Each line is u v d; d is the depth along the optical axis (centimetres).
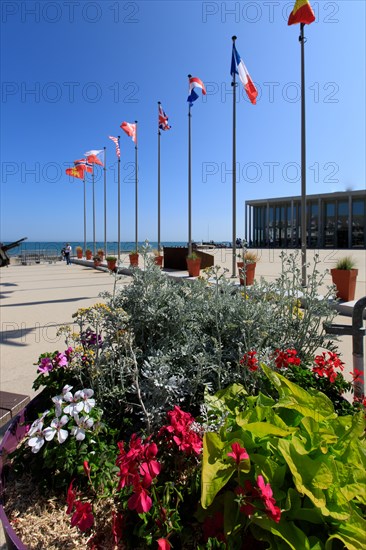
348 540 105
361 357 227
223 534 116
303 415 140
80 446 154
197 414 218
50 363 224
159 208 1888
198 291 289
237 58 1232
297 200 4612
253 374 213
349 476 117
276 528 106
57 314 773
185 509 138
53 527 138
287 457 114
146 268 282
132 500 114
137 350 223
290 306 284
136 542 127
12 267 2442
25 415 198
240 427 141
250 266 920
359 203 4166
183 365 233
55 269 2212
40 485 153
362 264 2000
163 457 154
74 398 160
